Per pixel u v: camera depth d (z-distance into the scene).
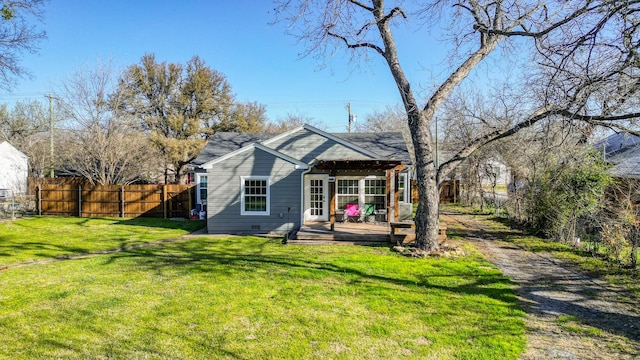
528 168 14.85
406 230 11.87
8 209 19.88
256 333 4.86
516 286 7.00
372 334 4.83
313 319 5.32
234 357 4.23
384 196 15.40
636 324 5.20
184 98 34.50
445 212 21.48
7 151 26.88
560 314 5.59
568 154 11.14
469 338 4.71
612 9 5.41
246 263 8.84
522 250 10.55
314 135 15.53
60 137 29.48
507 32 6.96
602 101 6.91
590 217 10.23
